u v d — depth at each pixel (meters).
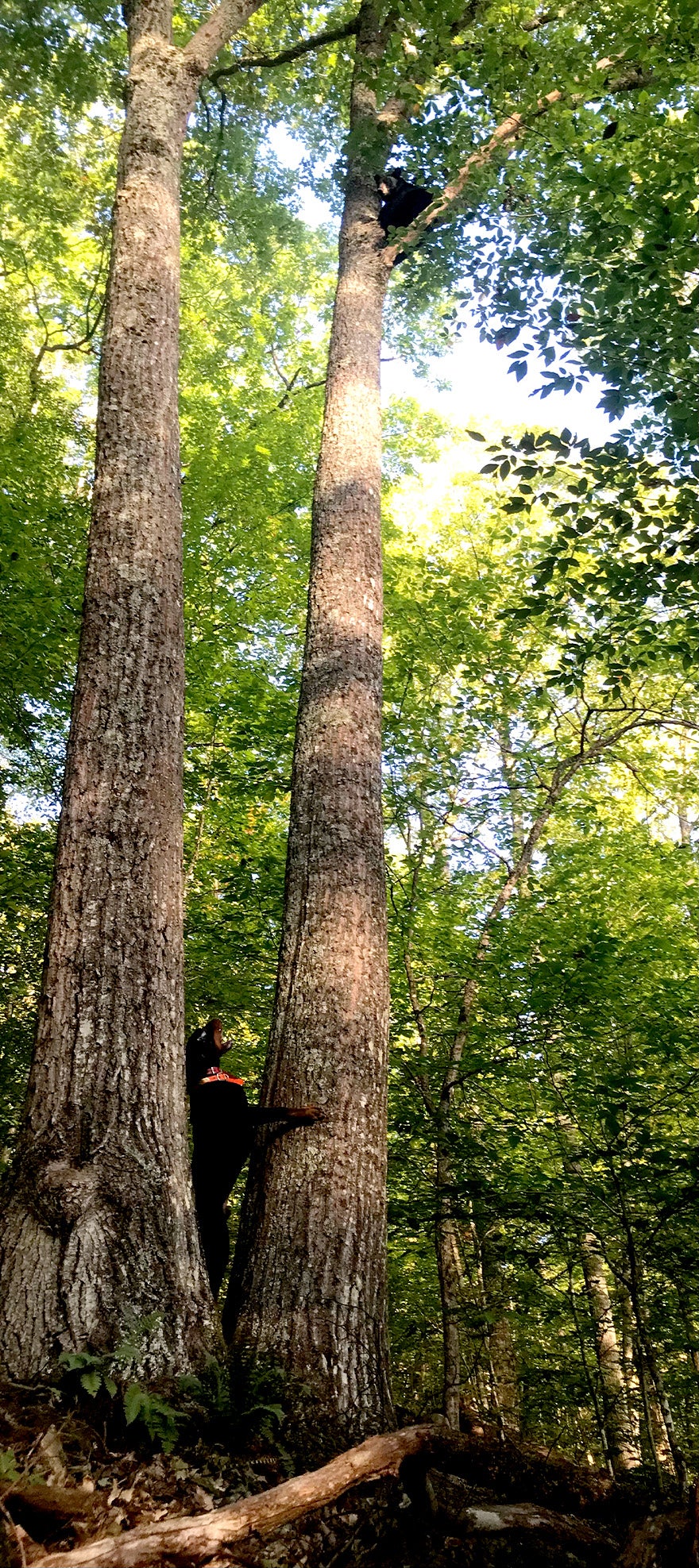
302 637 10.98
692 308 5.41
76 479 10.99
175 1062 3.36
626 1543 2.81
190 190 12.33
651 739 11.16
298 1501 2.33
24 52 10.27
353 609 5.05
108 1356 2.68
